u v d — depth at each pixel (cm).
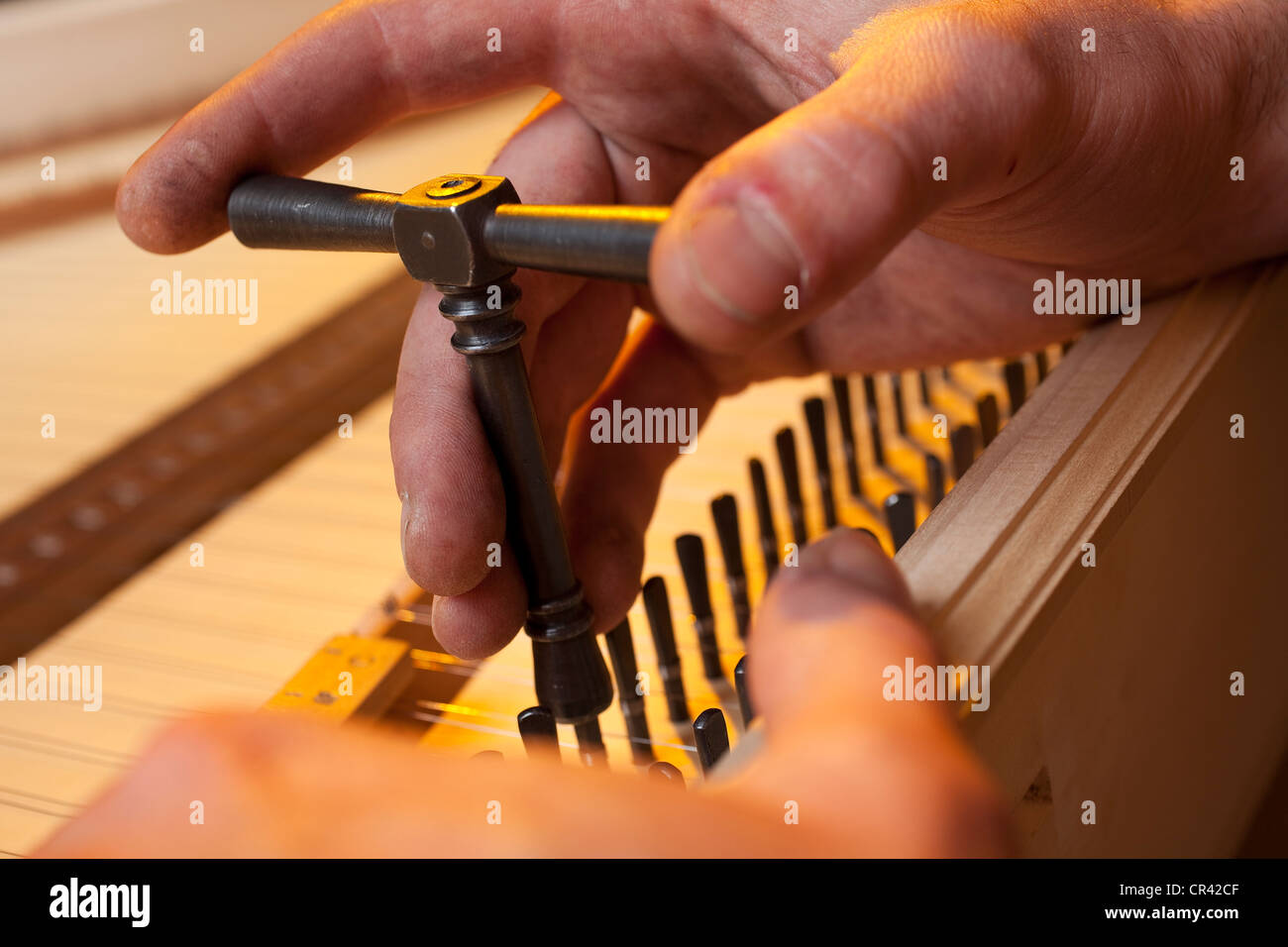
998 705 40
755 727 39
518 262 42
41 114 161
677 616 81
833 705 27
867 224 34
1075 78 50
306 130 65
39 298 137
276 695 69
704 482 98
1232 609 68
